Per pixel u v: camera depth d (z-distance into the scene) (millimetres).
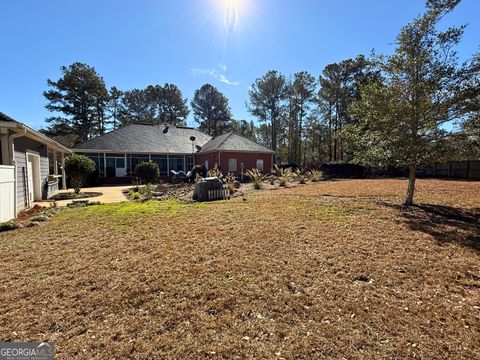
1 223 5977
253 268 3482
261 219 6199
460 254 4059
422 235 4977
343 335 2203
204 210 7531
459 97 6891
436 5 7156
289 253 4016
